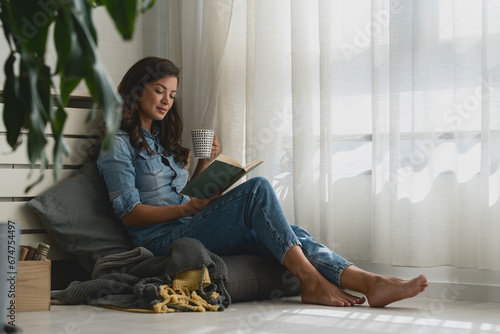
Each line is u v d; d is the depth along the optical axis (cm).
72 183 231
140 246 214
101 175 230
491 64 204
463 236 212
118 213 213
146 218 211
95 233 225
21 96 79
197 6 284
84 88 258
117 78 285
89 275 247
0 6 82
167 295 182
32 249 191
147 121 228
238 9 272
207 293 189
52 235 224
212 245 208
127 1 71
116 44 284
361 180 240
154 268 196
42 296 185
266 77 254
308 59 246
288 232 197
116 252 224
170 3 290
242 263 202
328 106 236
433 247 216
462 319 167
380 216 226
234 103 270
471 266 211
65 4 72
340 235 242
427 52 218
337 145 244
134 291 186
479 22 211
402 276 233
